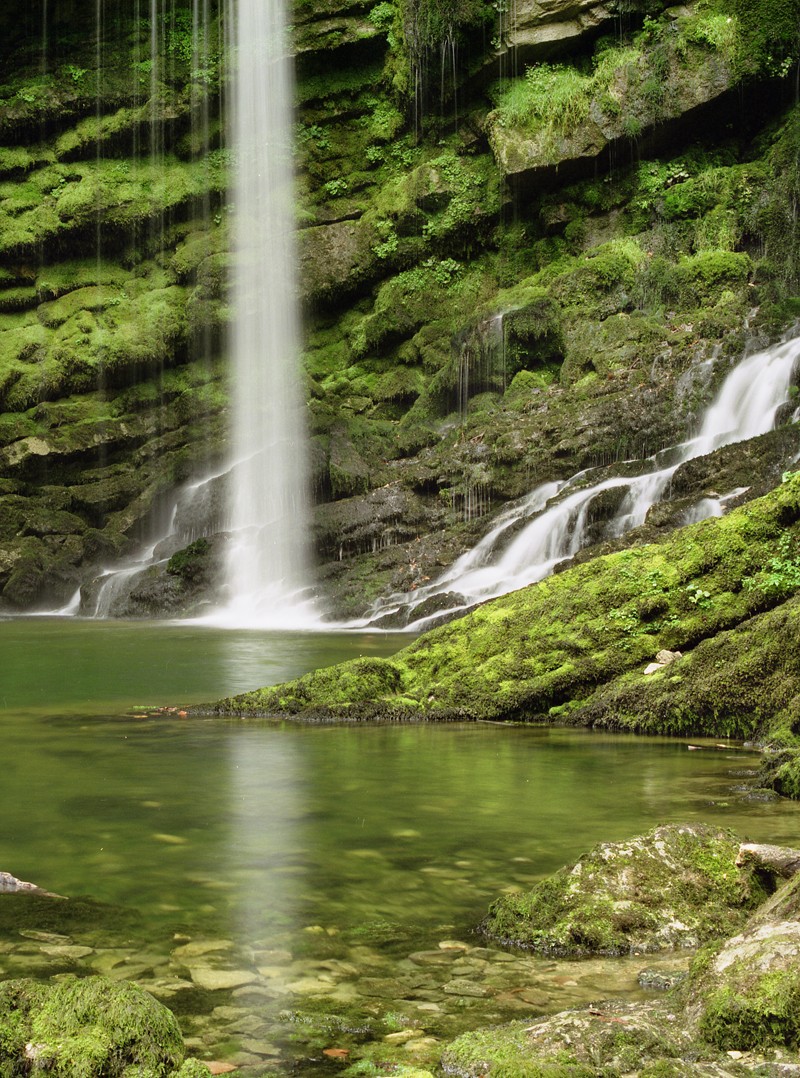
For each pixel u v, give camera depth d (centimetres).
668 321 2300
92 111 2894
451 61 2677
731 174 2459
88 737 730
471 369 2355
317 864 429
